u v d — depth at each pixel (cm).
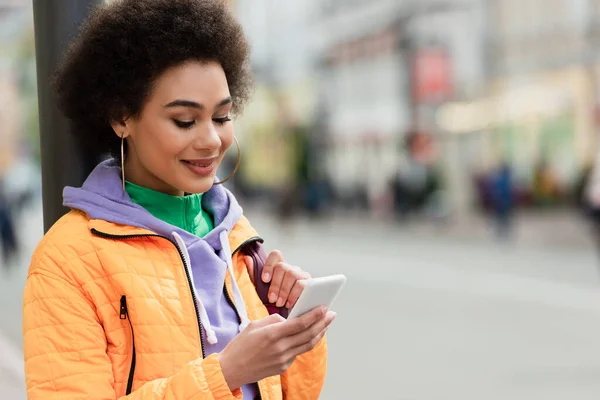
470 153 3131
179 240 203
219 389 183
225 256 213
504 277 1595
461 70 3262
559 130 2898
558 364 878
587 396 742
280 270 222
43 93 251
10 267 2036
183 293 200
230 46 206
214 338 201
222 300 211
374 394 768
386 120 3709
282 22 4691
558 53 2938
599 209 1598
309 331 191
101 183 208
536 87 3014
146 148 205
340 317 1228
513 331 1075
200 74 201
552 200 2830
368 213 3722
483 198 2666
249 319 215
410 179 3083
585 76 2833
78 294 196
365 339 1047
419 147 3250
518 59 3092
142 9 201
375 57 3812
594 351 937
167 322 196
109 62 203
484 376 832
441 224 2911
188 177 205
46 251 200
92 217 202
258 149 4831
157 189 215
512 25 3116
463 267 1783
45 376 190
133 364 193
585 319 1141
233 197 226
